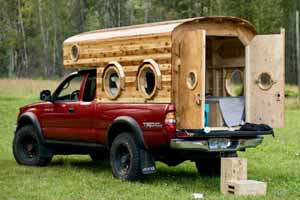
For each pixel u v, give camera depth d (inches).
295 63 2642.7
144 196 406.6
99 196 405.7
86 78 513.3
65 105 518.6
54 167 543.5
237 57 476.7
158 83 437.7
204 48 414.9
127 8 2881.4
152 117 438.9
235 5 2140.7
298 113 1163.3
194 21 438.3
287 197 408.2
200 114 417.4
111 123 470.6
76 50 516.7
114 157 470.0
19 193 415.5
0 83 1652.3
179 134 429.1
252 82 466.6
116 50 475.2
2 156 620.4
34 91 1534.2
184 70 429.4
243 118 466.6
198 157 462.0
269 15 2187.5
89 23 2797.7
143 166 449.4
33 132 547.5
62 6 2807.6
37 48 2876.5
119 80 468.4
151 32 446.9
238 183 408.8
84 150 537.6
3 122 953.5
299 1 2674.7
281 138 765.3
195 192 423.8
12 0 2864.2
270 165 555.8
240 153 631.8
